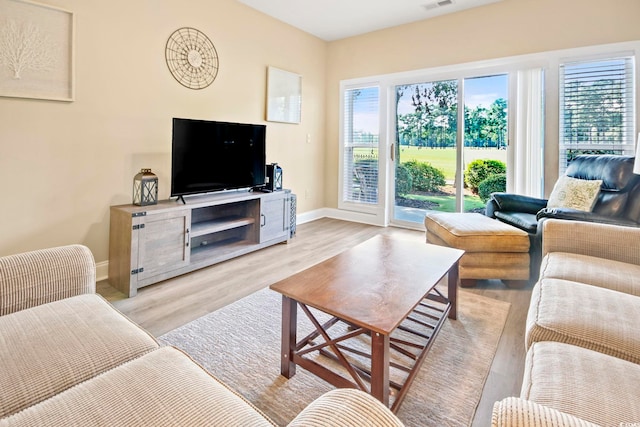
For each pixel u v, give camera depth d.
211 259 3.10
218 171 3.31
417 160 4.67
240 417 0.77
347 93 5.15
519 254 2.65
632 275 1.57
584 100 3.48
